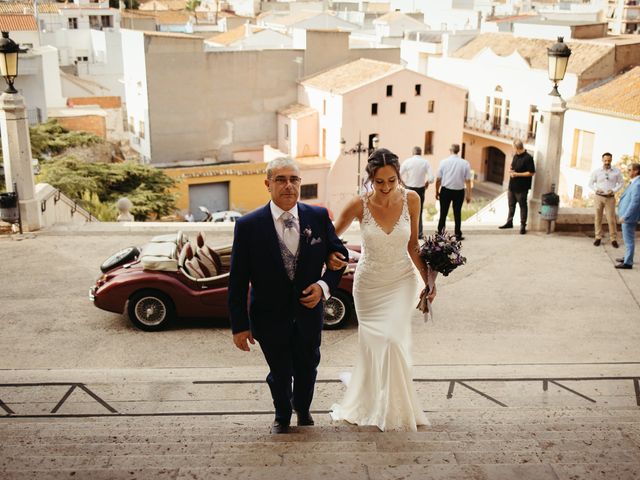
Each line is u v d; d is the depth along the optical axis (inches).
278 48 1932.8
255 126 1823.3
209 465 164.6
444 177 482.0
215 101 1765.5
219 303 354.9
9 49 477.1
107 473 154.4
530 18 2244.1
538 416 232.8
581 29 1825.8
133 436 195.9
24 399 267.4
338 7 3580.2
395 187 217.0
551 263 449.7
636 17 3405.5
